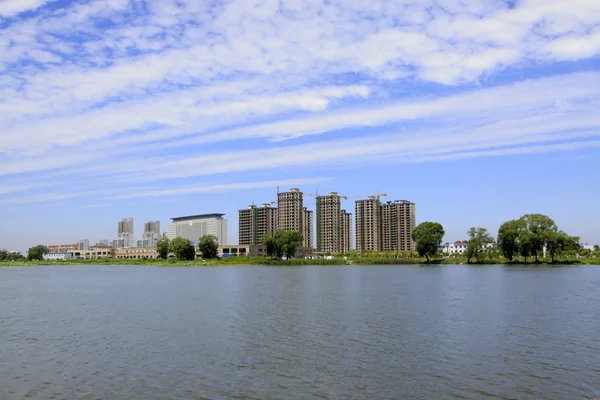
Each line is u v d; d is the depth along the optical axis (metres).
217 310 72.06
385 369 37.91
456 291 100.94
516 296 89.62
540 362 39.62
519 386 33.66
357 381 34.97
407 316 64.62
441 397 31.67
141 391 33.16
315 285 120.31
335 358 41.34
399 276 157.50
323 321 60.72
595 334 51.16
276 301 83.62
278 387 33.75
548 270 185.38
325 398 31.62
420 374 36.53
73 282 145.00
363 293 98.00
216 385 34.31
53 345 47.56
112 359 41.59
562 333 51.75
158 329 55.88
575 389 33.00
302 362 40.12
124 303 83.38
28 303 85.38
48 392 33.16
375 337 50.09
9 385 34.66
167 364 39.78
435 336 50.47
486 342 47.28
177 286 121.31
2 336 52.56
